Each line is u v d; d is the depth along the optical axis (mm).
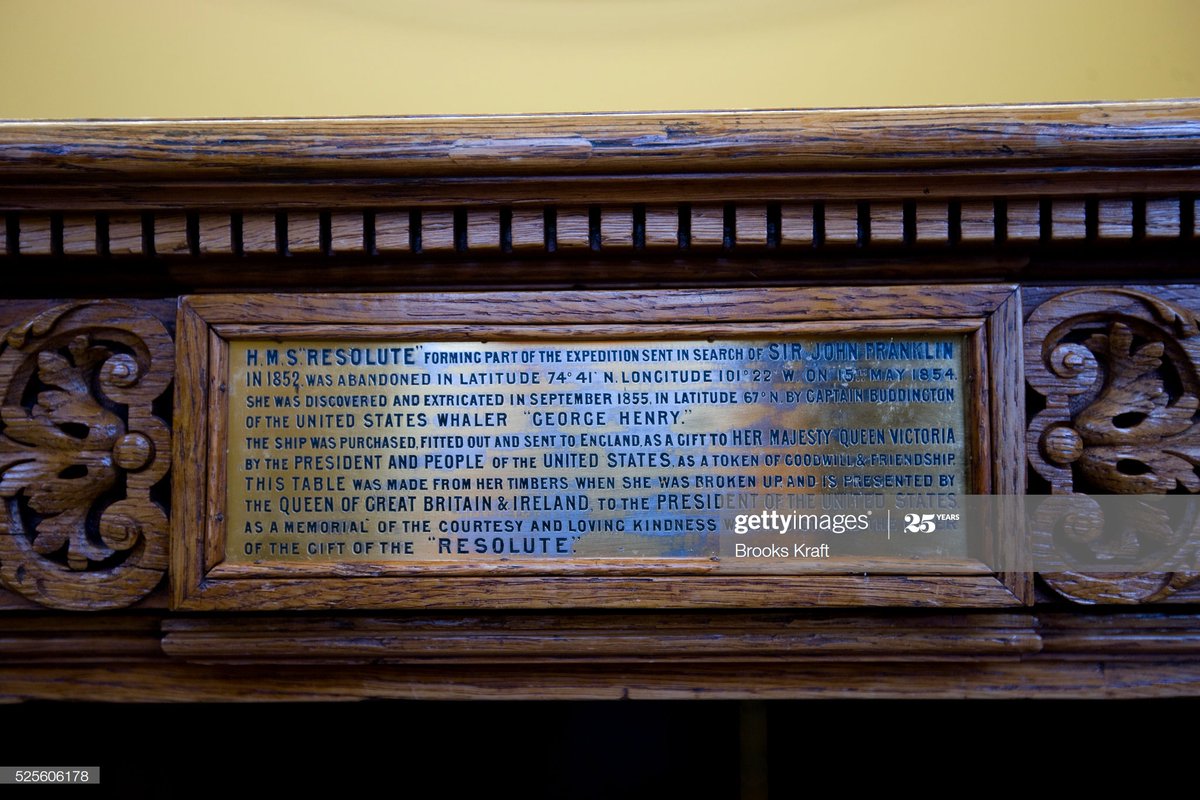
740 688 745
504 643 722
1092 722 928
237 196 704
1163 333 729
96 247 716
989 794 931
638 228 720
